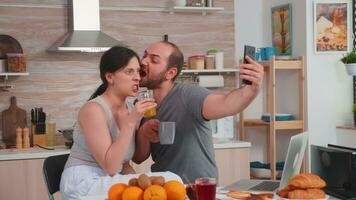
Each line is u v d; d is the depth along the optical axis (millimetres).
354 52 4652
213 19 5117
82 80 4754
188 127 2434
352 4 4809
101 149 2133
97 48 4387
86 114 2186
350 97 4848
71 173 2205
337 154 2094
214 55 4938
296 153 2143
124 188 1771
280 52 5035
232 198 1975
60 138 4668
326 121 4781
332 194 2104
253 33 5250
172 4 4973
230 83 5141
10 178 3943
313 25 4723
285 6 4941
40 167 4027
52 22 4652
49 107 4668
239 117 5168
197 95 2416
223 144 4426
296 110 4883
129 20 4879
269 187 2236
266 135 5270
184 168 2438
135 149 2494
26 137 4367
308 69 4715
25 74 4344
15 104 4555
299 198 1907
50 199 2406
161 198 1688
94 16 4543
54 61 4672
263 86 5238
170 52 2459
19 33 4582
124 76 2254
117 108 2311
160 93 2525
